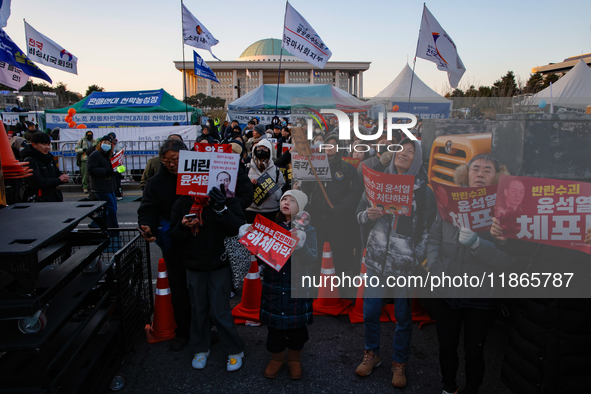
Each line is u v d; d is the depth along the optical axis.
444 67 4.47
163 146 3.04
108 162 6.19
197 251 2.81
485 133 2.17
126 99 16.31
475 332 2.35
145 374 2.94
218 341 3.38
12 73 4.59
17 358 2.17
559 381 2.11
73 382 2.33
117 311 2.98
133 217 7.96
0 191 2.64
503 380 2.39
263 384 2.81
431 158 2.30
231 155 2.68
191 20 9.44
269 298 2.76
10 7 4.02
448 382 2.49
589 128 2.04
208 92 110.06
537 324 2.16
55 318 2.13
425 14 4.31
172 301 3.26
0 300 1.86
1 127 3.36
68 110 15.87
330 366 3.02
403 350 2.73
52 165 4.95
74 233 2.85
